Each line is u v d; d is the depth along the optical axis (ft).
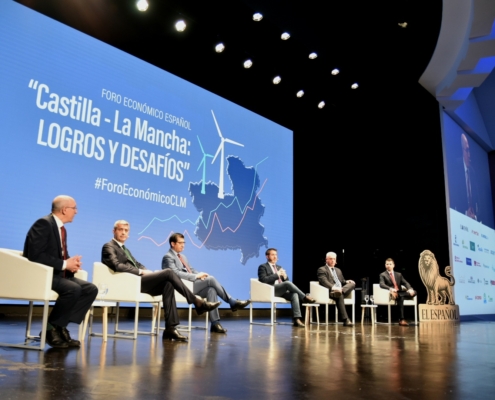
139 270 11.31
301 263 26.71
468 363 8.39
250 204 23.53
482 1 18.95
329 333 14.49
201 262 20.98
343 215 28.50
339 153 29.14
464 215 30.09
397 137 27.99
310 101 26.32
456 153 30.53
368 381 6.37
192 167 21.11
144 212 18.98
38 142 16.10
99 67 18.24
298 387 5.87
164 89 20.45
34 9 16.72
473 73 24.85
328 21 21.77
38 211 15.85
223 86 23.36
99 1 17.83
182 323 17.35
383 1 20.65
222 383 6.04
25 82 16.05
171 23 19.52
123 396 5.11
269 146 24.99
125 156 18.61
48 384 5.63
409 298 21.30
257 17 19.58
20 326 13.16
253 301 18.28
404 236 27.02
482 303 30.91
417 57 24.62
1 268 8.80
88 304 9.43
